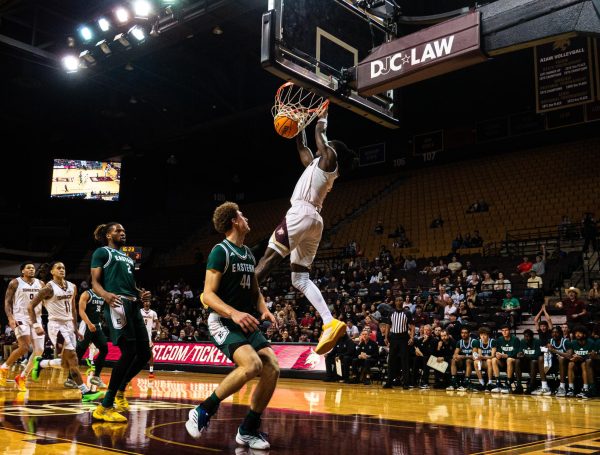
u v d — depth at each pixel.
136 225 26.91
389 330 10.02
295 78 4.07
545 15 3.46
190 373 13.20
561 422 5.17
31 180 26.97
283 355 12.12
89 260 25.20
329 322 3.81
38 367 7.19
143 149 25.77
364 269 16.78
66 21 17.34
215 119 22.44
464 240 17.27
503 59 19.89
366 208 22.80
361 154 25.39
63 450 3.17
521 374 9.57
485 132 21.69
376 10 4.82
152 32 15.27
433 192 21.47
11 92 22.97
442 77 21.42
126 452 3.13
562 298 12.31
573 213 16.80
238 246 3.64
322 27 4.33
